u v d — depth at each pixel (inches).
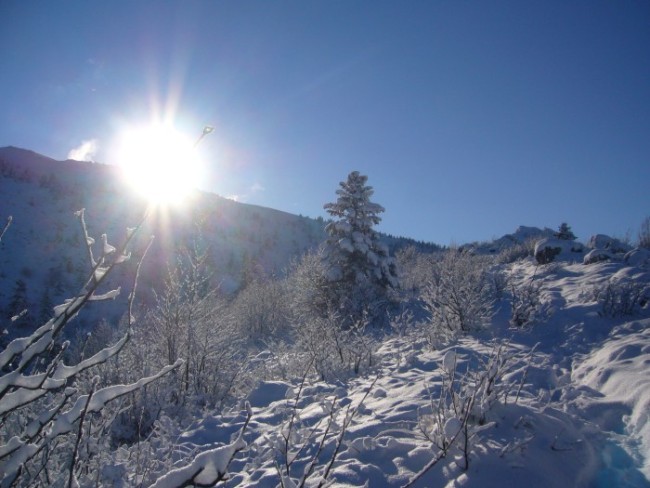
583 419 182.1
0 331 70.4
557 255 700.7
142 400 276.2
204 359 362.6
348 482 150.4
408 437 174.4
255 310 874.8
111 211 5211.6
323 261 836.0
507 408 172.7
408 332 453.4
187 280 393.1
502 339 351.9
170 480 67.9
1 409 66.6
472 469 139.9
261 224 6412.4
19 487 104.7
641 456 151.3
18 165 6210.6
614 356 254.7
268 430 230.5
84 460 126.3
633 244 703.7
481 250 1199.6
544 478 133.6
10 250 4037.9
